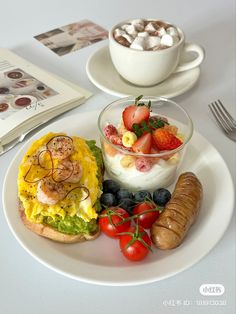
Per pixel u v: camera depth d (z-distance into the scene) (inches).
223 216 9.6
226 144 12.0
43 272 8.9
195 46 13.5
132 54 12.5
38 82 13.5
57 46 15.9
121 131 10.7
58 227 9.3
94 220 9.6
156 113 12.2
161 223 9.0
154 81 13.3
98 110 12.6
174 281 8.7
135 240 8.7
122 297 8.4
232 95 13.8
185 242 9.1
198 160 11.3
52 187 9.1
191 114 13.0
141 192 10.3
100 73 14.0
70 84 13.9
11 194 9.9
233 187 10.3
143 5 18.5
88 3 18.7
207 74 14.7
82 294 8.5
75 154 10.2
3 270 8.9
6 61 14.5
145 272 8.4
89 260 9.0
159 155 9.9
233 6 18.5
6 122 11.8
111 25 17.3
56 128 11.8
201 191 9.8
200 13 18.0
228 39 16.5
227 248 9.3
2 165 11.2
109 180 10.6
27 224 9.3
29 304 8.3
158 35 13.1
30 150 10.3
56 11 18.1
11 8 18.3
